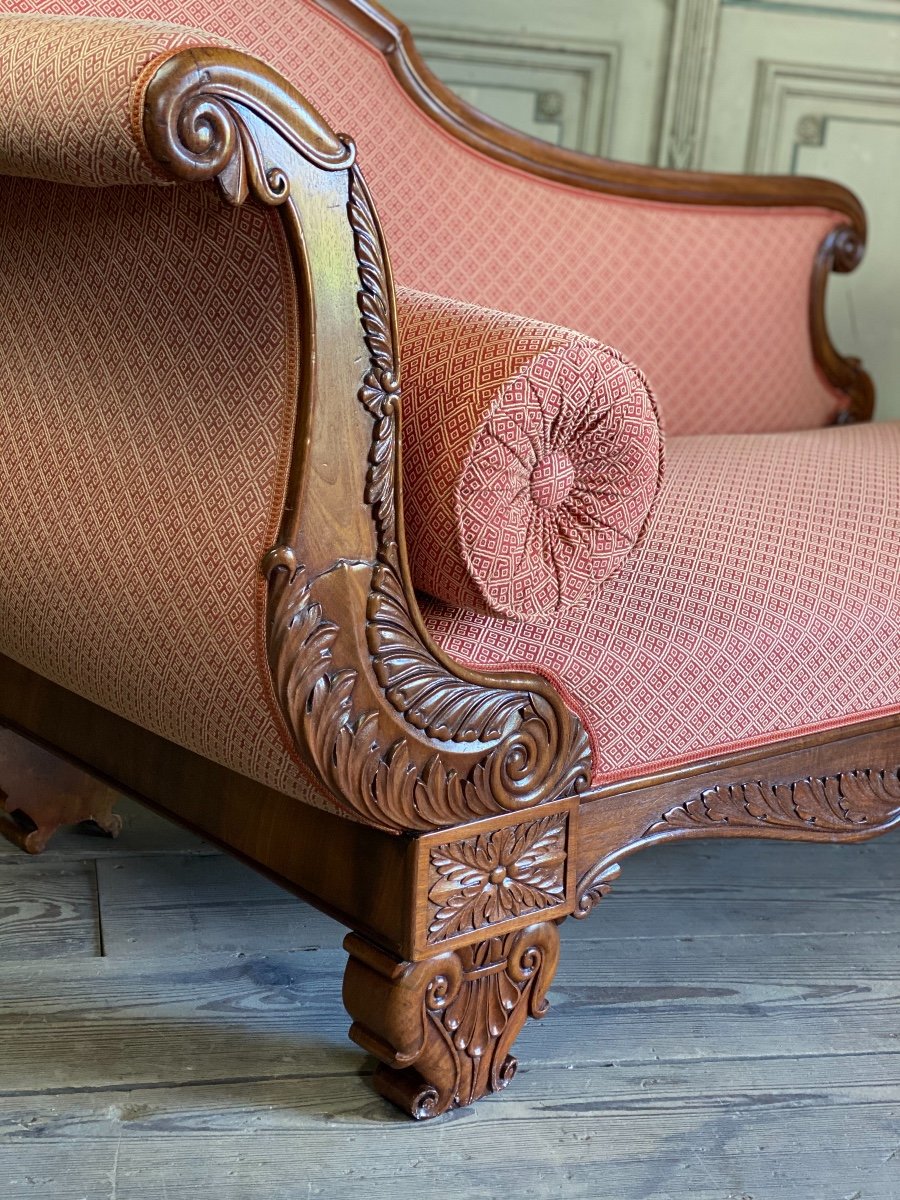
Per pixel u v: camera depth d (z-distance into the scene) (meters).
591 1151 0.87
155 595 0.80
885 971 1.14
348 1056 0.96
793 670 0.98
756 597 0.97
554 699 0.85
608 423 0.80
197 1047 0.95
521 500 0.79
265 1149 0.85
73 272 0.81
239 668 0.75
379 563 0.75
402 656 0.77
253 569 0.72
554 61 2.08
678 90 2.12
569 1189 0.83
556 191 1.48
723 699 0.95
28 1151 0.83
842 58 2.18
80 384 0.83
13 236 0.85
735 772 0.99
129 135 0.60
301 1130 0.87
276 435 0.71
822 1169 0.87
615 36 2.09
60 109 0.63
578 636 0.88
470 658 0.82
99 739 1.07
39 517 0.89
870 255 2.32
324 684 0.74
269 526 0.72
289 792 0.83
